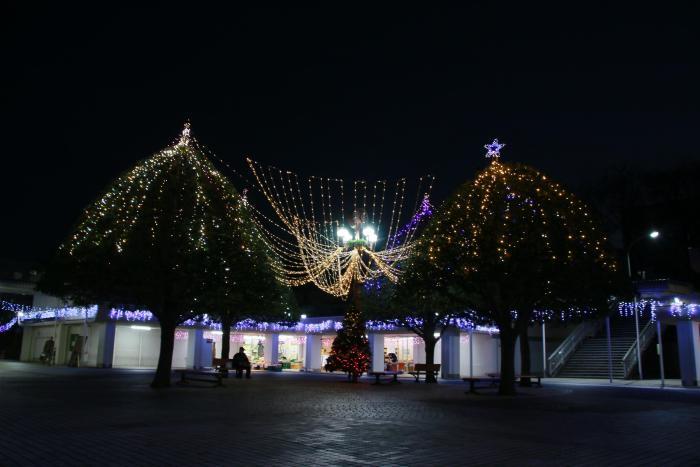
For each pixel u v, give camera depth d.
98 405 14.89
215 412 13.85
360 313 30.05
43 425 11.18
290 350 46.53
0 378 24.95
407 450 9.12
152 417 12.63
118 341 38.59
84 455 8.31
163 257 20.52
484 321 26.09
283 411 14.34
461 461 8.35
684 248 44.75
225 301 22.22
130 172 21.77
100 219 20.92
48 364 40.66
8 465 7.66
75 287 21.09
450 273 21.36
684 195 45.75
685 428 12.52
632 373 34.41
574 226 20.52
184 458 8.21
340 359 28.86
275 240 34.97
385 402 17.50
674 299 31.11
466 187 22.03
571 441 10.41
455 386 26.89
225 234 21.72
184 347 41.25
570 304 21.69
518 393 21.78
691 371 29.47
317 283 37.75
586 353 37.41
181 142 22.70
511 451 9.23
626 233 47.38
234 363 29.80
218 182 22.89
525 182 20.89
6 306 51.22
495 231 20.11
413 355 41.75
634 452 9.41
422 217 33.22
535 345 40.75
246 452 8.70
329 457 8.44
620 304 32.19
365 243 32.53
